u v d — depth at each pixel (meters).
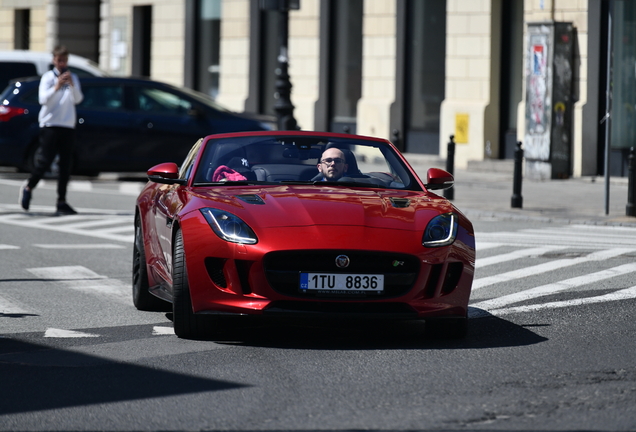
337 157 17.14
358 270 14.36
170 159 40.38
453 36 47.69
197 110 40.34
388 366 13.33
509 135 46.84
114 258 23.58
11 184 40.09
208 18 60.75
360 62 52.81
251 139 17.59
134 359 13.73
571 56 42.72
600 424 10.65
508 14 46.56
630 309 17.53
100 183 41.44
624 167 42.34
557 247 25.64
